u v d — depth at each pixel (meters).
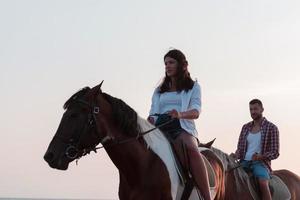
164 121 7.46
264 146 9.76
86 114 6.71
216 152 8.68
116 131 6.93
